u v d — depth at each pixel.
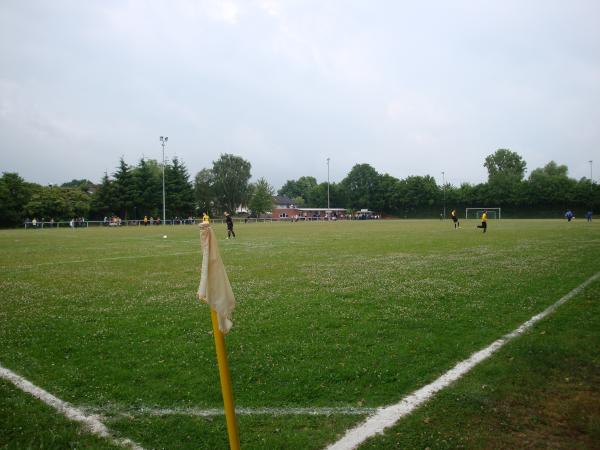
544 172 129.62
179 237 36.75
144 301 10.39
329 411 4.83
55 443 4.31
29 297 10.94
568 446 4.07
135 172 88.31
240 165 113.44
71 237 38.25
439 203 117.31
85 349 6.96
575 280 11.89
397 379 5.61
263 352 6.66
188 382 5.64
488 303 9.46
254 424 4.57
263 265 16.55
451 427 4.43
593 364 5.94
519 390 5.20
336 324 8.07
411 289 11.15
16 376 5.93
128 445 4.25
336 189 140.50
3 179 71.62
